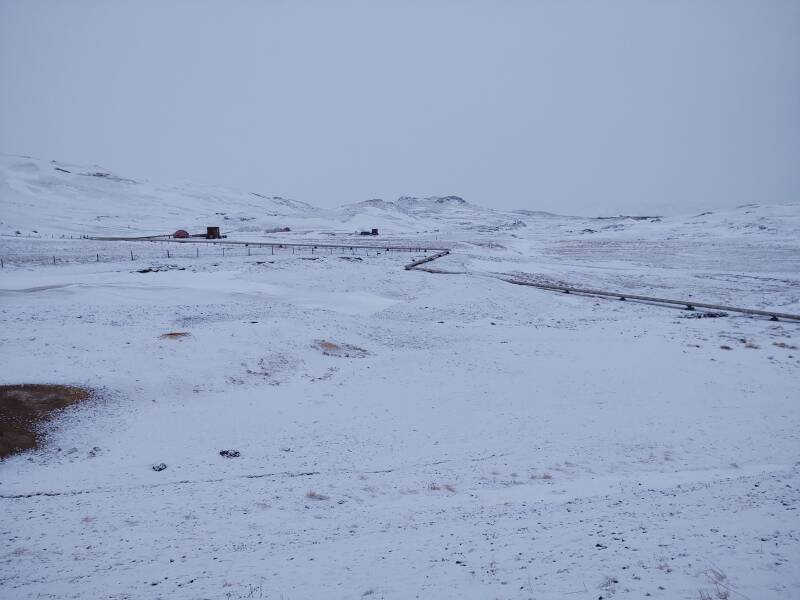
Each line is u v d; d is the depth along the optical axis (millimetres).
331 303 39312
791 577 6691
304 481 14422
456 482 14391
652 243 110375
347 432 17938
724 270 66188
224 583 8195
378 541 9898
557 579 7297
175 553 9836
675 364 25484
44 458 15680
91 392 19344
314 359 25219
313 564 8781
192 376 21500
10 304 32062
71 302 33344
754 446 17031
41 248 65875
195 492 13555
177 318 29969
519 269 63375
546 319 37562
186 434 17422
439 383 22672
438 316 36969
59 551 10062
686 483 13648
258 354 24203
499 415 19547
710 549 7922
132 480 14383
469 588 7289
